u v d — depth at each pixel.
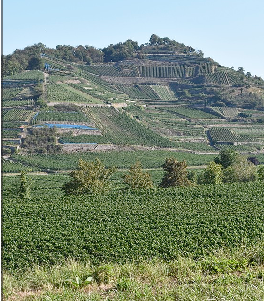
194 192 37.47
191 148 113.31
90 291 13.80
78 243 22.03
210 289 12.76
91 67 187.50
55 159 95.25
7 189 59.16
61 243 22.02
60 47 198.50
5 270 18.42
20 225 26.03
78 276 14.81
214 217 26.86
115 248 21.09
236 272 15.43
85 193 39.12
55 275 15.05
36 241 22.28
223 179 55.19
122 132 117.50
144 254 20.31
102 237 23.03
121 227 25.28
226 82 174.62
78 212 29.62
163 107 150.62
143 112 140.12
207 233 23.28
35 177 76.19
